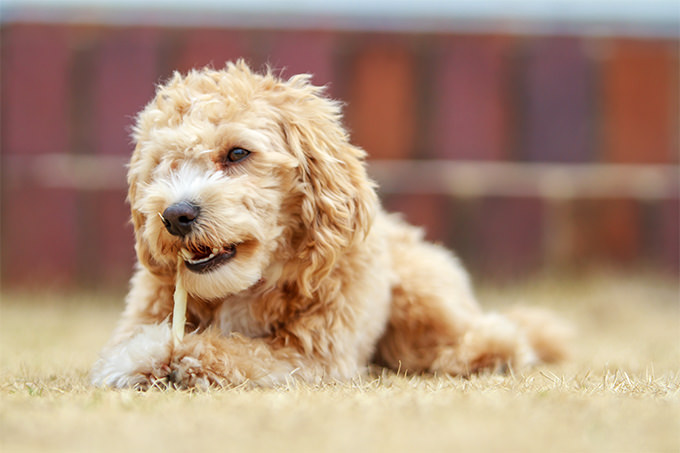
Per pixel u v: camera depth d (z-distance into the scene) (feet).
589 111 30.45
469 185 29.94
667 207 29.99
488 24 30.50
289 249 11.94
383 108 30.25
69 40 29.78
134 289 12.91
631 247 29.99
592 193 29.99
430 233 29.89
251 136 11.44
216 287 11.15
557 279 28.73
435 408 7.92
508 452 6.24
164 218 10.85
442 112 30.32
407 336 14.15
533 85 30.50
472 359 13.55
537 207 29.89
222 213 10.85
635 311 25.52
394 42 30.27
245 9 30.55
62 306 26.00
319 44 30.17
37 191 29.37
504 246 29.89
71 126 29.81
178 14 30.12
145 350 10.55
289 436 6.71
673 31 30.76
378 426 7.07
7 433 6.83
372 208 12.29
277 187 11.68
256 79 12.33
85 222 29.48
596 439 6.70
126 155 29.89
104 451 6.21
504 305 25.68
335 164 11.93
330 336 11.79
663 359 14.78
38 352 15.48
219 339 10.96
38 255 29.37
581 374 12.07
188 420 7.36
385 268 13.56
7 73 29.63
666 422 7.37
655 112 30.48
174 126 11.79
